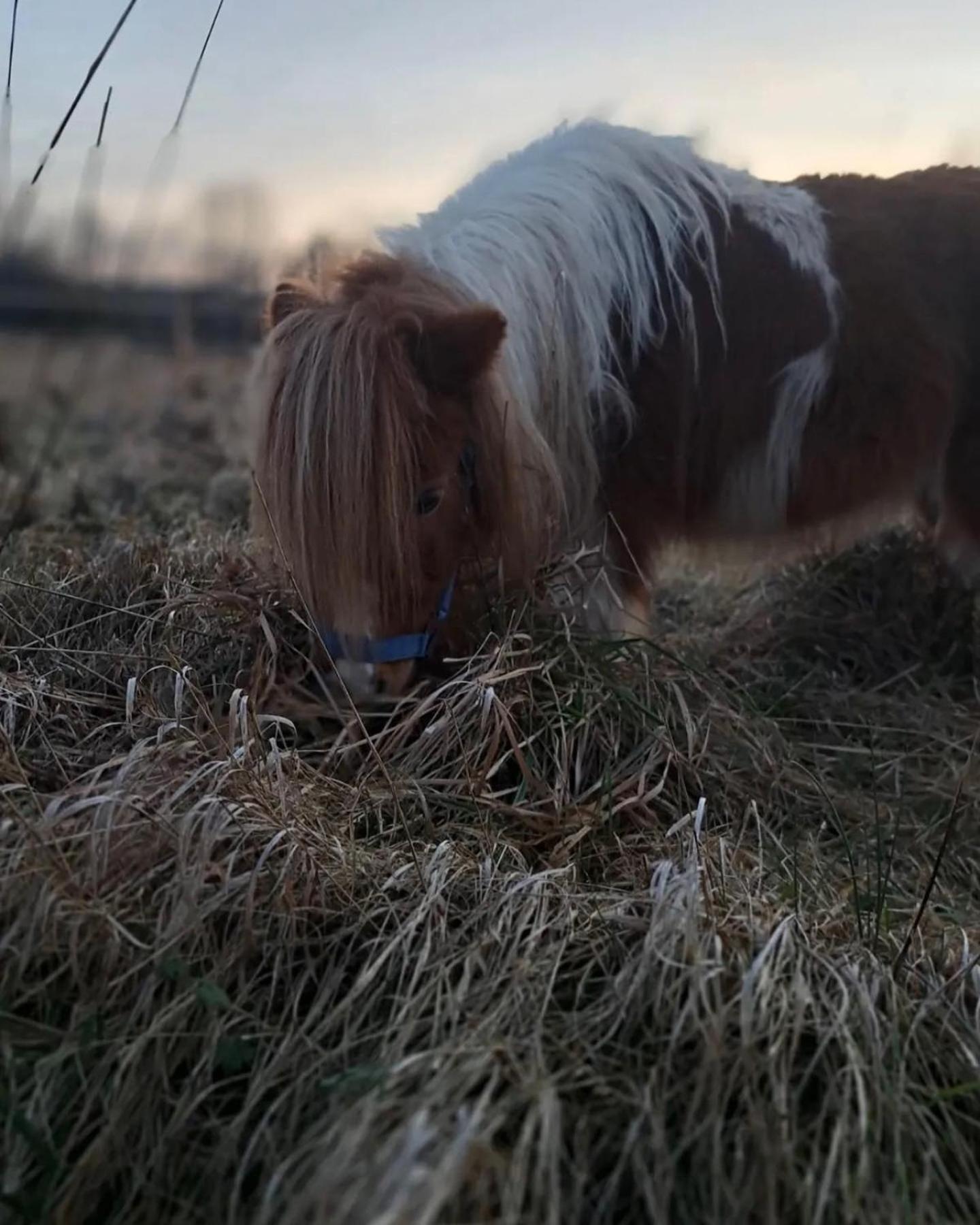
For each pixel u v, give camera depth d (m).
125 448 1.94
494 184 1.16
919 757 1.07
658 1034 0.56
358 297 0.95
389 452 0.84
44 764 0.74
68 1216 0.48
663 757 0.90
